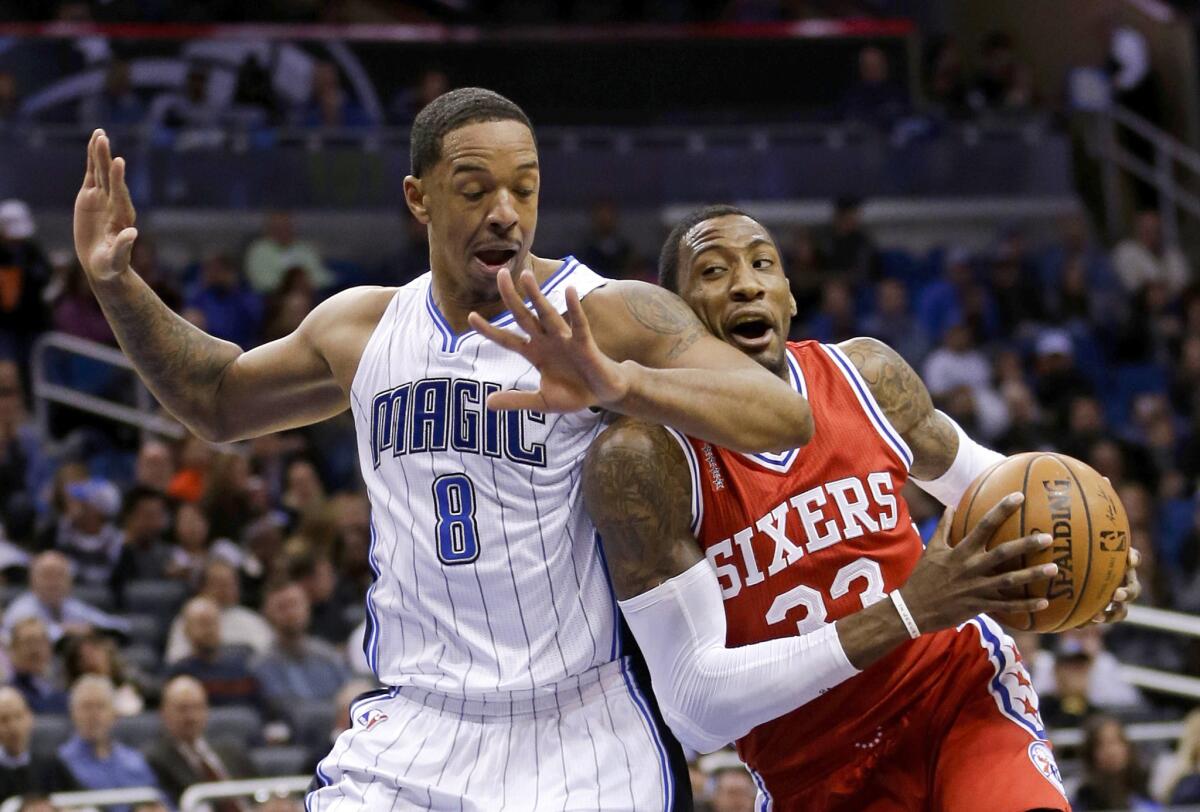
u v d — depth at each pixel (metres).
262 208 12.38
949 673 3.05
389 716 3.01
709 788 6.15
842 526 2.99
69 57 12.45
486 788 2.88
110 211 3.12
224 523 8.49
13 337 10.16
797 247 12.24
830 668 2.76
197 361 3.19
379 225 12.59
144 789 5.98
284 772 6.32
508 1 14.34
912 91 14.02
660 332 2.81
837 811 3.10
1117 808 6.45
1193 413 11.60
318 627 7.67
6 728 5.88
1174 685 7.64
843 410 3.09
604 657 2.92
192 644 6.93
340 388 3.21
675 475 2.90
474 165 2.80
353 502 8.44
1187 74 14.27
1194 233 14.07
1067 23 15.16
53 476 9.34
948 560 2.75
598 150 12.90
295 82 12.98
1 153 11.80
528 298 2.67
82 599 7.70
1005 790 2.87
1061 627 2.85
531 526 2.88
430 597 2.93
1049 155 13.60
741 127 13.35
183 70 12.68
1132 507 9.46
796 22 14.71
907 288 12.72
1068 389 11.29
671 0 14.52
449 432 2.90
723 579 2.97
